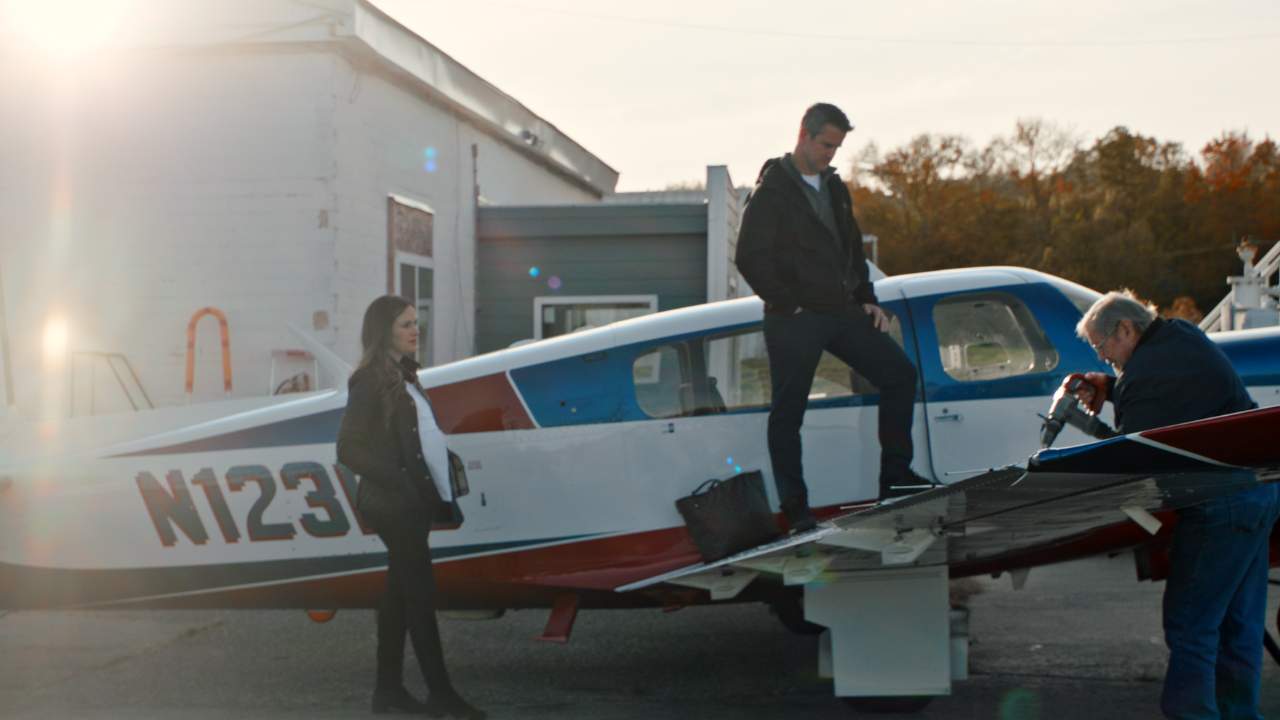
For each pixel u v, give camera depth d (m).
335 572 4.63
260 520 4.64
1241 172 51.06
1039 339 4.54
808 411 4.43
